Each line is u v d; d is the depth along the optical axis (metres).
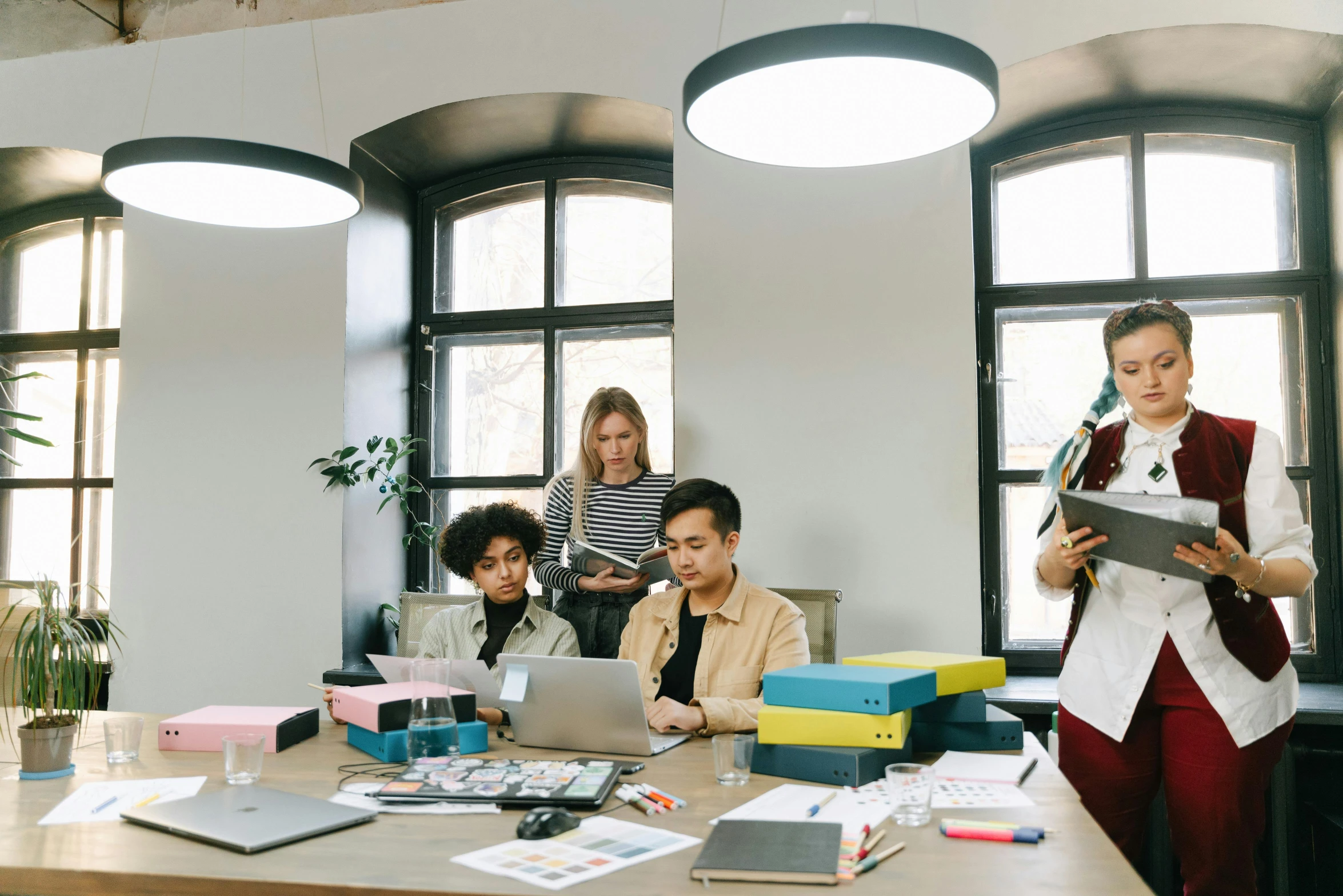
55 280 4.14
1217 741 1.85
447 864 1.16
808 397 2.98
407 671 1.96
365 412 3.49
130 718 1.80
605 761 1.63
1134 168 3.13
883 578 2.90
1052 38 2.86
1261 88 2.98
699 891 1.07
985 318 3.17
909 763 1.40
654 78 3.18
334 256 3.43
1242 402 3.03
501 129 3.48
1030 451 3.13
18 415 2.98
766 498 2.99
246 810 1.37
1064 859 1.16
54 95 3.75
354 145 3.46
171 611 3.46
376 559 3.52
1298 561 1.85
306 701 3.32
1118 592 1.96
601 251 3.60
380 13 3.47
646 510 2.82
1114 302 3.10
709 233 3.10
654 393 3.50
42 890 1.20
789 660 2.02
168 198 2.28
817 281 3.01
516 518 2.29
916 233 2.95
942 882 1.08
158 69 3.66
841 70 1.64
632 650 2.18
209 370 3.51
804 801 1.39
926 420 2.90
